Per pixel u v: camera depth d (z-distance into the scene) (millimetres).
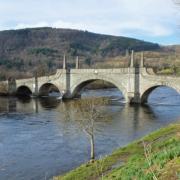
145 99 119875
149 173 22625
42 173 43219
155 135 47781
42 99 142875
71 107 107438
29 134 68000
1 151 54281
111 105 113438
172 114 93688
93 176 33469
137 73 119438
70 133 68062
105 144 57719
